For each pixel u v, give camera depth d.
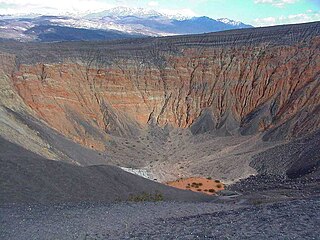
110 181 33.31
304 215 16.48
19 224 18.95
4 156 30.61
